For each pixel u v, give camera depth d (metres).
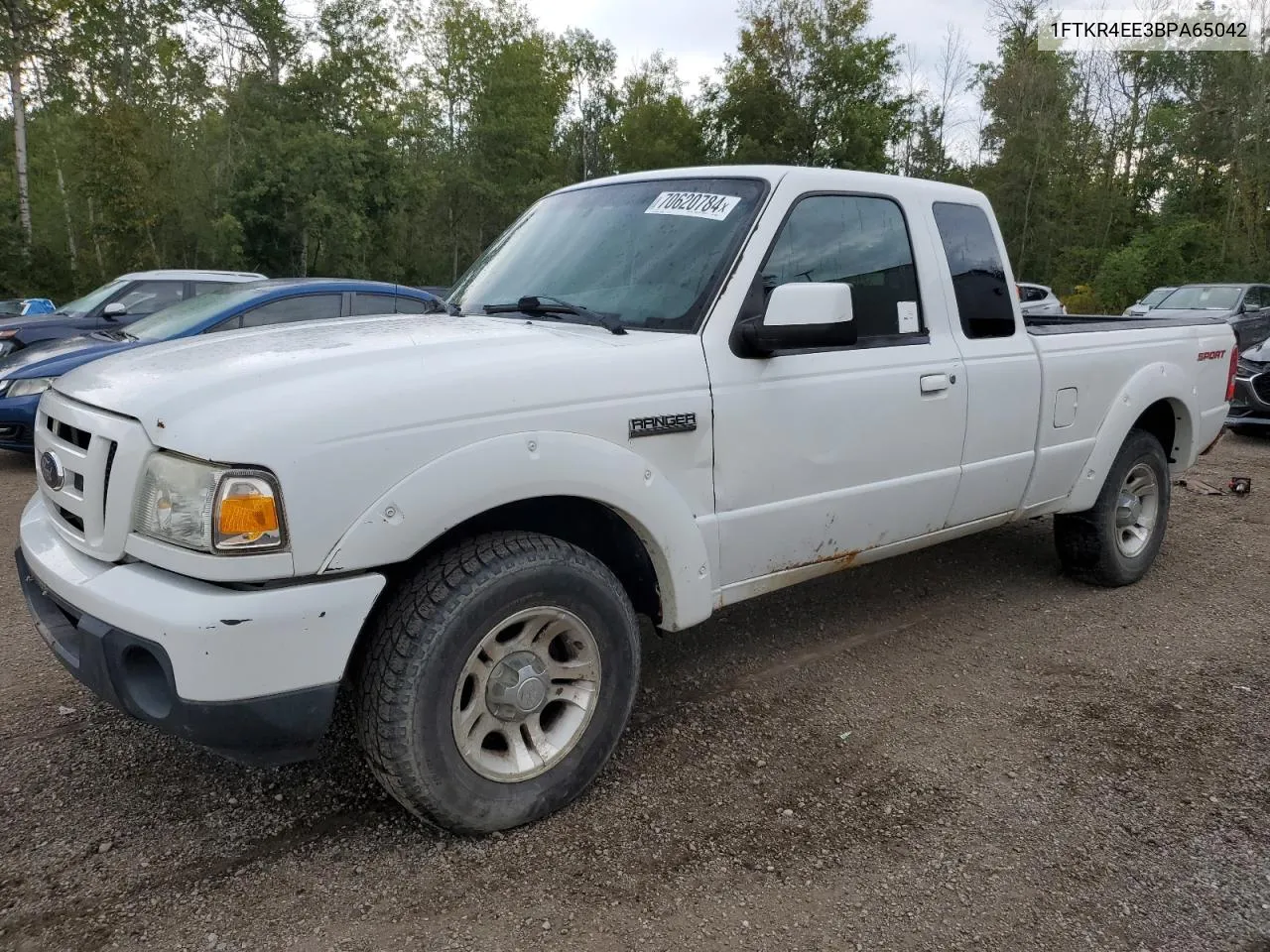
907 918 2.29
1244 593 4.85
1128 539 4.92
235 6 30.84
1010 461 4.01
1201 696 3.59
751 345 2.97
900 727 3.31
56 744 3.08
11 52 26.81
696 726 3.29
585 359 2.66
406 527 2.26
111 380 2.54
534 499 2.63
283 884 2.38
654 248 3.25
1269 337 10.00
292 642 2.16
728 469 2.98
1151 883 2.45
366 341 2.66
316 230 29.08
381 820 2.68
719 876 2.44
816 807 2.78
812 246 3.28
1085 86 39.53
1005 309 4.02
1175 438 5.12
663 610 2.94
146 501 2.24
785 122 37.19
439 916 2.26
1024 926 2.27
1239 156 32.12
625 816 2.71
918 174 42.53
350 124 31.28
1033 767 3.04
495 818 2.55
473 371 2.46
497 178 43.16
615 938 2.19
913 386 3.51
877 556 3.67
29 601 2.73
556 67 47.62
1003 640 4.16
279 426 2.14
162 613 2.11
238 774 2.91
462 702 2.51
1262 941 2.24
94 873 2.42
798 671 3.79
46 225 34.91
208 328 7.30
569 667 2.68
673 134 46.06
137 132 28.28
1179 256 32.66
